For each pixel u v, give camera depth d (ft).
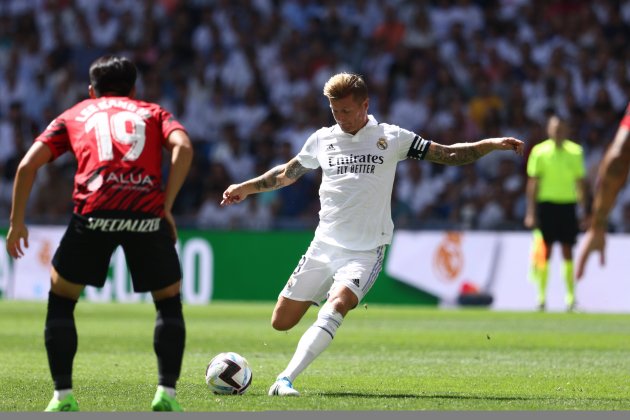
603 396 73.56
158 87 278.46
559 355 108.17
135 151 59.16
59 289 60.39
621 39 275.80
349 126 73.87
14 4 296.10
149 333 132.67
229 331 137.69
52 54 284.61
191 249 221.46
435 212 241.96
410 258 217.15
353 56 276.82
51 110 277.44
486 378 85.56
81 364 94.94
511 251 212.64
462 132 258.57
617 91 265.34
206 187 252.42
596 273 205.87
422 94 267.39
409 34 276.82
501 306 211.41
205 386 76.89
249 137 263.70
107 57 63.67
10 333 131.85
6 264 228.02
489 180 250.16
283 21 285.64
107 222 58.49
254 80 275.39
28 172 59.16
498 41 278.26
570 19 279.69
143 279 59.88
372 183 73.97
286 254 218.79
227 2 289.12
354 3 287.28
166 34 288.10
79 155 59.72
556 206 187.01
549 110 221.66
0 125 274.57
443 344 121.29
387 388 77.30
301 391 74.38
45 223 231.09
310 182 244.63
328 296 75.31
